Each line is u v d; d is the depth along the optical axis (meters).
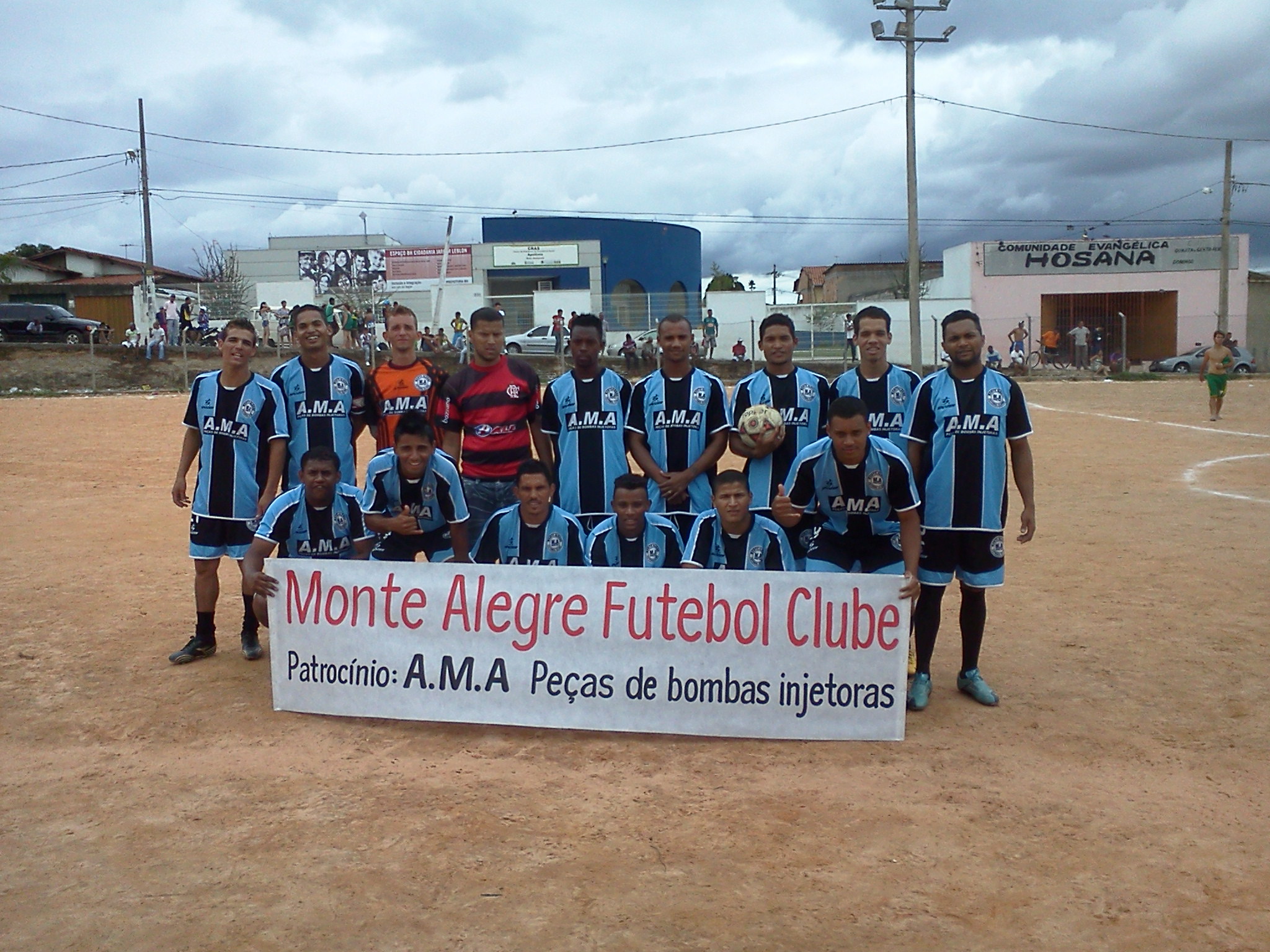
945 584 5.80
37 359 32.72
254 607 6.09
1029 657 6.66
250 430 6.66
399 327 6.85
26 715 5.75
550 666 5.45
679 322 6.48
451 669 5.54
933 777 4.82
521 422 6.87
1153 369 41.50
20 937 3.50
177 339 35.72
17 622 7.71
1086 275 46.56
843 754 5.12
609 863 3.99
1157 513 11.65
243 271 47.56
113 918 3.61
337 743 5.34
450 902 3.70
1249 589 8.12
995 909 3.65
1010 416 5.71
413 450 5.86
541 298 42.88
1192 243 46.31
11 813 4.50
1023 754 5.09
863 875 3.89
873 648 5.28
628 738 5.38
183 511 12.90
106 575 9.31
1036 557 9.56
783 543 5.89
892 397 6.50
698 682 5.36
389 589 5.60
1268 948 3.41
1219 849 4.09
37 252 61.03
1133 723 5.46
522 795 4.64
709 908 3.65
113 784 4.81
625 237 51.75
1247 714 5.55
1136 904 3.69
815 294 69.25
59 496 13.97
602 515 6.80
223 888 3.81
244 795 4.67
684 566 5.87
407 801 4.58
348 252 47.41
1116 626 7.27
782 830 4.27
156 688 6.21
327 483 6.01
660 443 6.63
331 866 3.98
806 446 5.96
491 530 6.18
